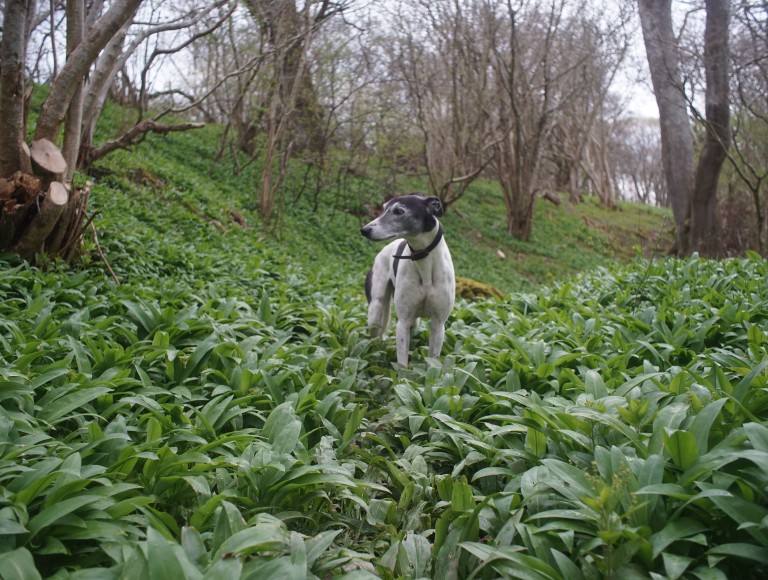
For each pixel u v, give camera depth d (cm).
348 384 464
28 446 284
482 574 255
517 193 2261
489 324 654
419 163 2352
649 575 231
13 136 654
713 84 1242
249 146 2070
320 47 1694
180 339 509
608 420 314
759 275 781
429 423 411
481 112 2088
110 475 283
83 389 360
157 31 877
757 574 233
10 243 656
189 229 1188
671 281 759
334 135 1967
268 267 1039
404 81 1995
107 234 825
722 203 1861
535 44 2280
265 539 235
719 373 361
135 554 221
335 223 1809
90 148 1160
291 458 313
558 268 2130
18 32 639
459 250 2006
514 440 349
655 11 1430
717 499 237
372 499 332
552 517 265
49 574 237
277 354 508
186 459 299
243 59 1811
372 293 628
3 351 419
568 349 519
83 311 523
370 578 239
